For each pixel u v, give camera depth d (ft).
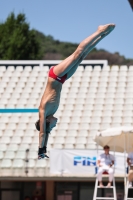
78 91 310.04
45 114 58.39
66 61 57.93
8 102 303.07
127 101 297.33
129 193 212.84
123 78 319.47
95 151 225.15
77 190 243.40
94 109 292.81
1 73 334.03
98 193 238.89
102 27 58.75
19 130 278.87
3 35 571.69
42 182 248.11
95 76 323.37
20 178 237.25
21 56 560.61
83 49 58.03
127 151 194.70
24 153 254.06
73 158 226.99
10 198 249.96
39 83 320.91
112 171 180.14
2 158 252.21
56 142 265.13
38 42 580.71
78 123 281.33
